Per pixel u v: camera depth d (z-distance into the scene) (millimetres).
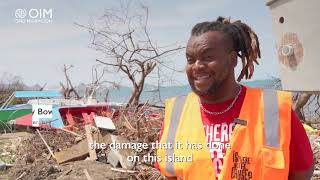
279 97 1974
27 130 12992
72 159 8172
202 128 2068
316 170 5957
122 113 9711
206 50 1939
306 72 2691
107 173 7168
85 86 15375
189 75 2033
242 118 1990
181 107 2189
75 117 11664
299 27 2703
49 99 15281
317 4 2574
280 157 1905
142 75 12352
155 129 8258
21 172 7594
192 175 2053
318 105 10172
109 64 13289
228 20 2107
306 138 2020
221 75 1966
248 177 1940
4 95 20766
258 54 2178
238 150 1960
